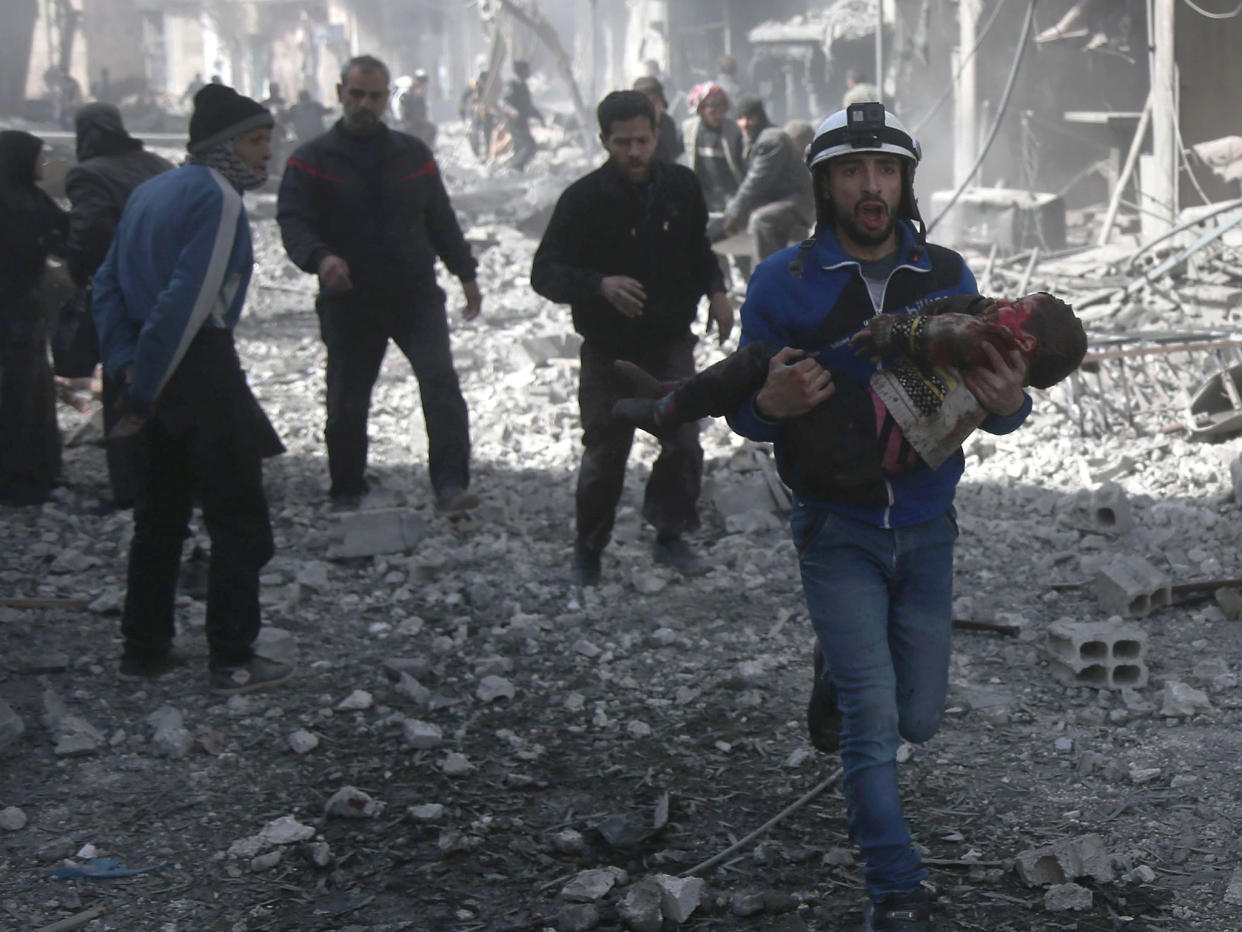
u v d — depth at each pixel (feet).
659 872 11.59
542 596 18.40
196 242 13.83
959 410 9.47
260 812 12.78
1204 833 11.78
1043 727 14.03
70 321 21.12
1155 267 35.45
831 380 9.70
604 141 17.31
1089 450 23.84
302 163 20.76
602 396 17.94
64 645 16.90
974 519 20.72
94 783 13.37
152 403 14.19
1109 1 47.98
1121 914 10.62
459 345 36.73
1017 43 49.34
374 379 22.29
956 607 17.21
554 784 13.21
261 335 40.22
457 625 17.47
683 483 19.04
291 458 26.11
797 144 34.37
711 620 17.57
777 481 21.93
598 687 15.55
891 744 9.90
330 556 19.98
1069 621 15.34
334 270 20.11
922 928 9.68
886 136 9.59
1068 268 37.37
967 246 43.27
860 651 9.93
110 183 20.93
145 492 15.29
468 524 21.20
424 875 11.59
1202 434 23.72
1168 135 40.29
